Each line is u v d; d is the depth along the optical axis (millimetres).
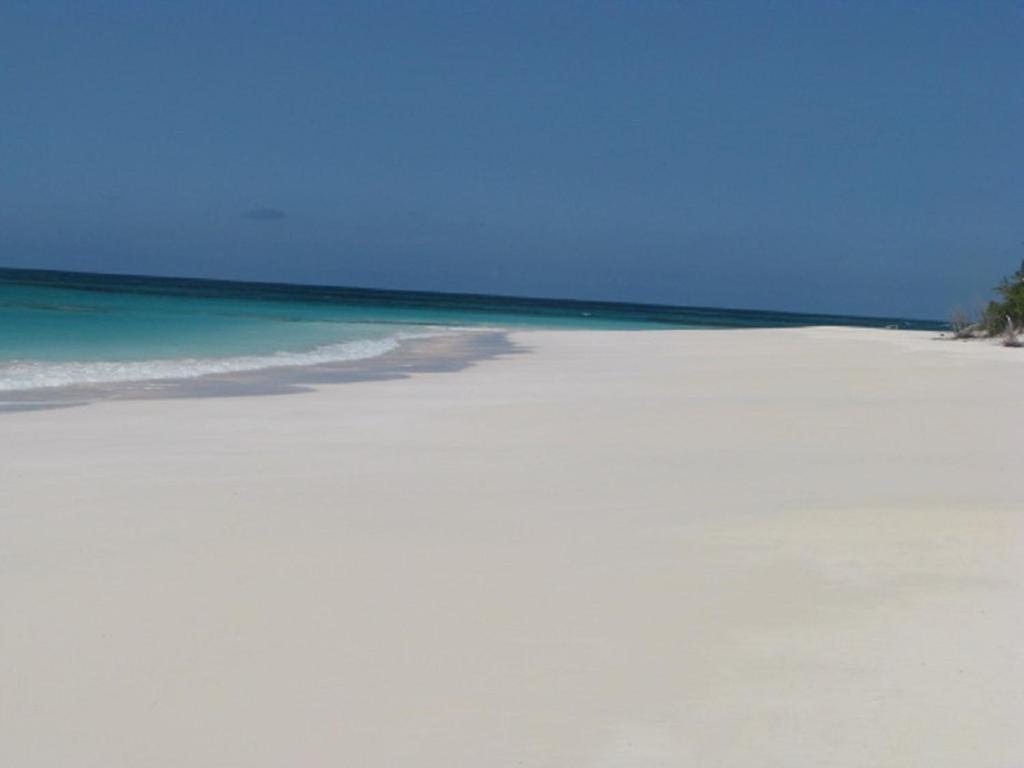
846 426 14742
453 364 28125
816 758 4547
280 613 6355
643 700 5129
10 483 10242
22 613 6309
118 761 4512
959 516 8711
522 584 6957
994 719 4895
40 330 36344
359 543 8016
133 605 6480
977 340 42625
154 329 41062
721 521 8711
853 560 7457
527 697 5164
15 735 4738
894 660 5590
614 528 8516
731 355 33062
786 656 5664
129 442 13023
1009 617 6223
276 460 11812
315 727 4832
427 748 4641
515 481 10617
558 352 34625
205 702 5090
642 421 15328
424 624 6180
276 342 35719
